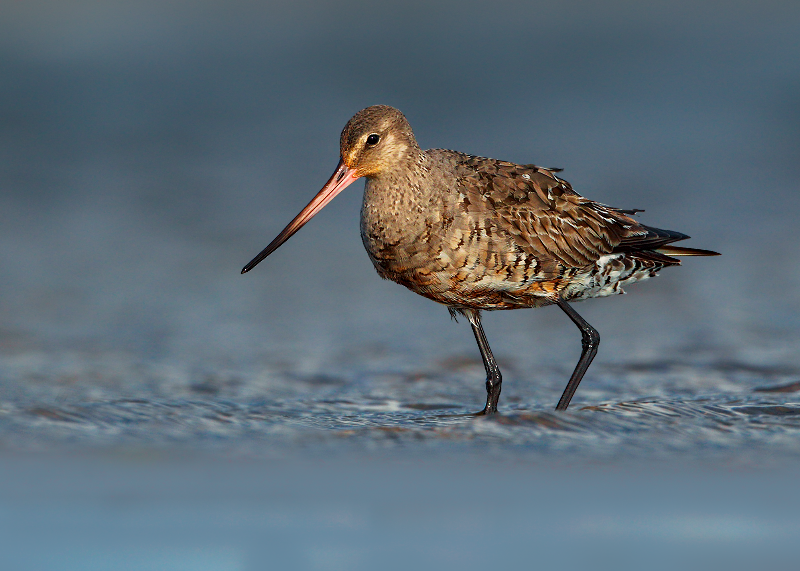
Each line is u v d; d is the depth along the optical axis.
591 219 11.45
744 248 18.53
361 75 33.78
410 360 13.40
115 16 37.44
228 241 19.41
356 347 13.92
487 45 36.44
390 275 11.20
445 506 7.82
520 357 13.64
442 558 6.92
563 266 11.25
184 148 26.64
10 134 27.20
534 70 33.91
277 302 16.12
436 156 11.05
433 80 33.09
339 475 8.54
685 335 14.17
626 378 12.38
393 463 8.87
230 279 17.30
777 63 33.72
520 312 15.94
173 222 20.52
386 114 10.83
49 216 20.66
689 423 10.04
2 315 14.82
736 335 14.05
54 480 8.32
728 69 33.44
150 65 34.62
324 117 29.73
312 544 7.11
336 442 9.52
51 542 7.15
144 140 27.34
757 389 11.52
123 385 11.78
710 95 31.06
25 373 12.16
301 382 12.27
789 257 17.91
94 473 8.50
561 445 9.40
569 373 12.88
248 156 25.89
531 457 9.02
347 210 21.88
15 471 8.48
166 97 31.66
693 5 38.47
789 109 29.38
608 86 32.31
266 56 35.69
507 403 11.58
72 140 26.98
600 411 10.45
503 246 10.84
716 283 16.70
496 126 28.17
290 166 24.95
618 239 11.67
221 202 21.95
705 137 26.94
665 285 16.75
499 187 11.02
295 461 8.90
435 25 37.72
